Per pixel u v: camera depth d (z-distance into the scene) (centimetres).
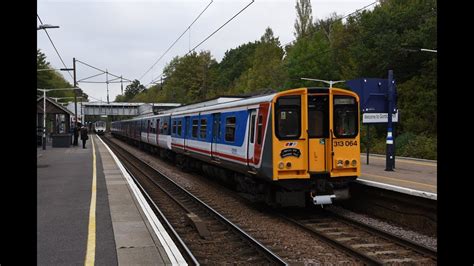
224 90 8350
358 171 1173
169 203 1400
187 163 2273
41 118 4116
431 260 794
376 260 764
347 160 1155
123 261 675
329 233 1008
